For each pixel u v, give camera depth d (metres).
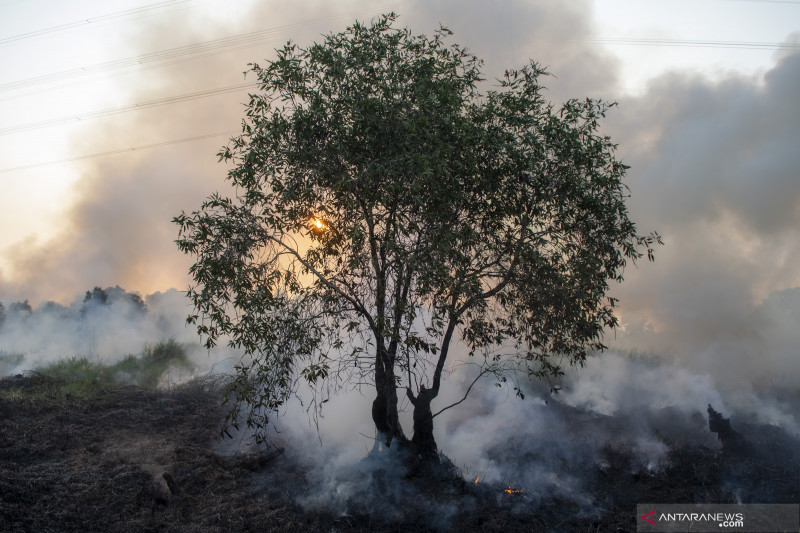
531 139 8.20
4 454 8.61
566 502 7.87
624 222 8.59
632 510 7.45
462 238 7.92
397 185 7.11
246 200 7.82
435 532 7.24
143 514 7.40
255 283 7.79
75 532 6.86
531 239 8.25
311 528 7.33
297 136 7.61
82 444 9.38
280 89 7.80
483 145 8.04
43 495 7.49
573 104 8.35
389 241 7.20
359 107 7.41
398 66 7.84
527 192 8.36
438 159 7.11
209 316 7.79
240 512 7.61
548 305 8.58
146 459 8.86
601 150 8.37
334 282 8.45
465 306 8.24
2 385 12.21
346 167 7.60
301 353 8.16
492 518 7.46
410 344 7.71
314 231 8.07
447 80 7.89
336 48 7.85
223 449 9.72
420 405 8.83
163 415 11.04
